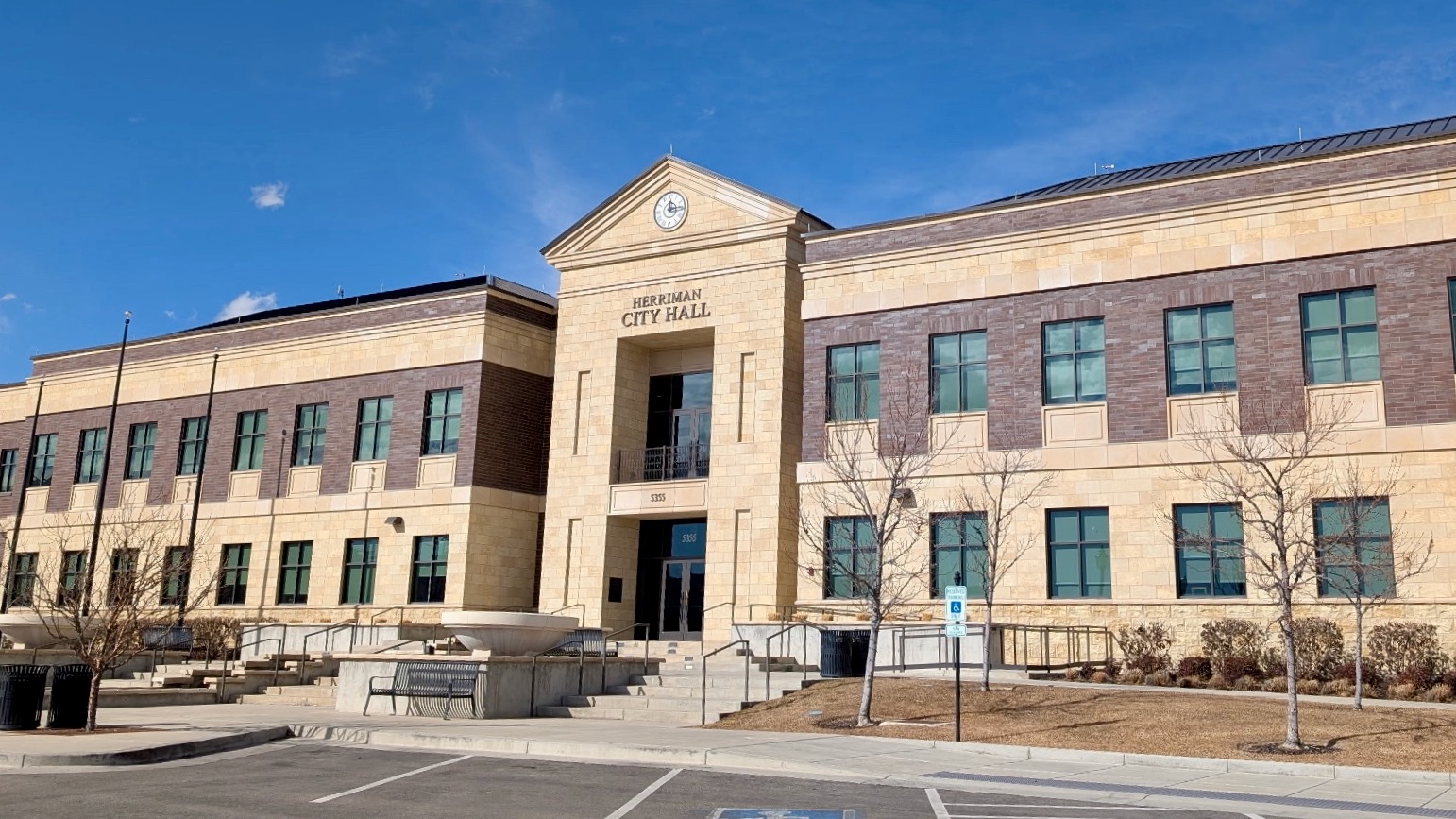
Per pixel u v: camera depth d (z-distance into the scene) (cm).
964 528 2825
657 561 3622
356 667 2475
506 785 1434
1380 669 2405
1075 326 2919
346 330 4081
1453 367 2498
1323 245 2656
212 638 3500
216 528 4194
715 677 2608
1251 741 1792
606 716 2336
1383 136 3441
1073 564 2828
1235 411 2686
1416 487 2484
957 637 1869
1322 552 2392
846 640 2592
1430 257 2553
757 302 3366
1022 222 3014
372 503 3872
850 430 3116
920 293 3105
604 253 3675
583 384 3669
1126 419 2808
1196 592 2686
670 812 1240
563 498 3609
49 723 1975
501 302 3869
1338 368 2609
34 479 4791
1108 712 2041
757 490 3253
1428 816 1266
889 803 1312
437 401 3850
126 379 4609
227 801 1300
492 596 3706
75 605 2548
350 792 1376
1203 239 2791
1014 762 1664
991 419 2958
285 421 4147
